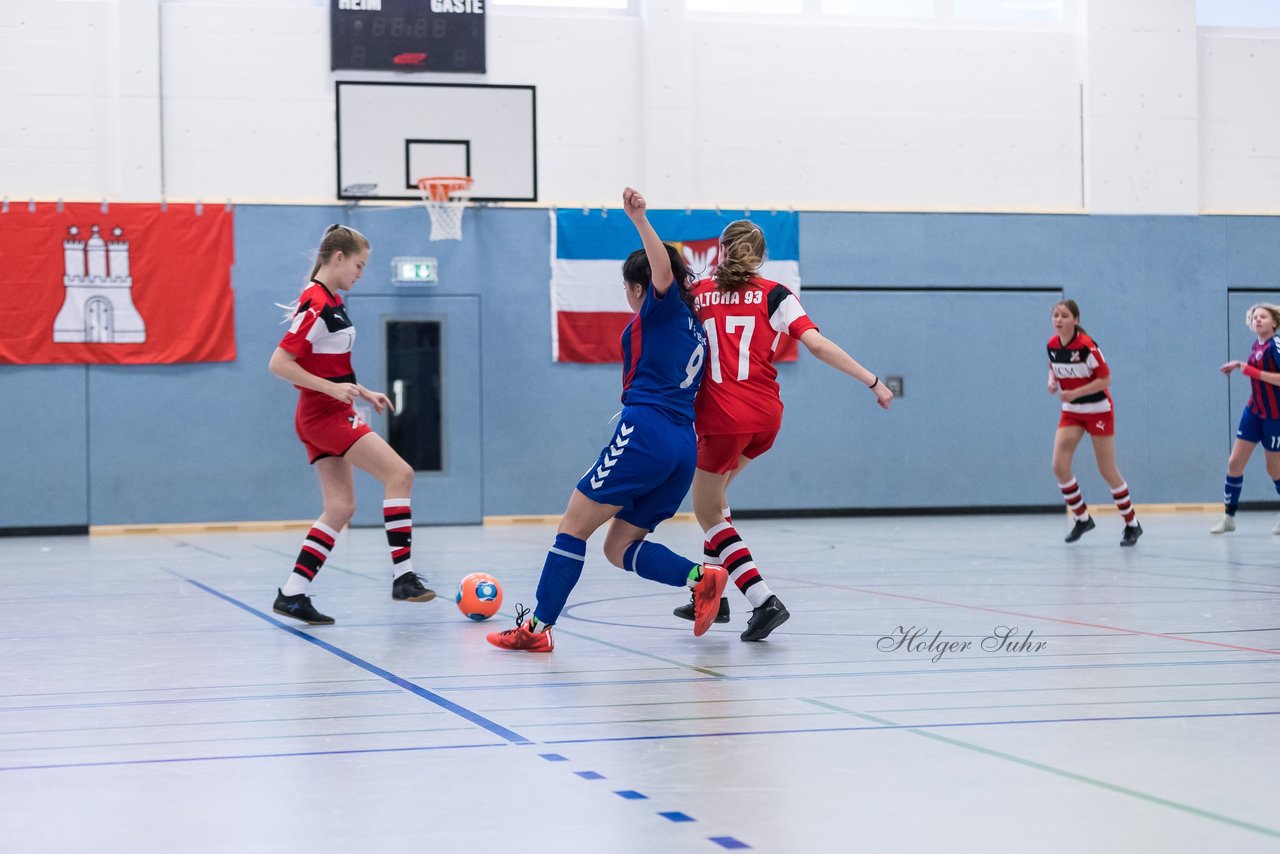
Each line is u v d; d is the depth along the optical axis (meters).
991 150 16.30
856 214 15.88
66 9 14.44
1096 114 16.31
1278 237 16.70
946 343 16.09
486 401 15.22
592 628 5.68
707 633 5.49
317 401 6.07
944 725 3.53
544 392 15.32
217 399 14.64
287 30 14.90
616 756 3.17
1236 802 2.69
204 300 14.61
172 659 4.91
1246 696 3.93
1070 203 16.45
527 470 15.30
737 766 3.05
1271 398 11.20
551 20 15.41
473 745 3.32
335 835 2.50
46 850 2.42
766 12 15.88
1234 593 6.84
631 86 15.59
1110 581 7.54
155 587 7.98
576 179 15.50
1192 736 3.36
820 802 2.71
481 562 9.47
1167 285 16.48
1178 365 16.50
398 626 5.84
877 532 12.82
